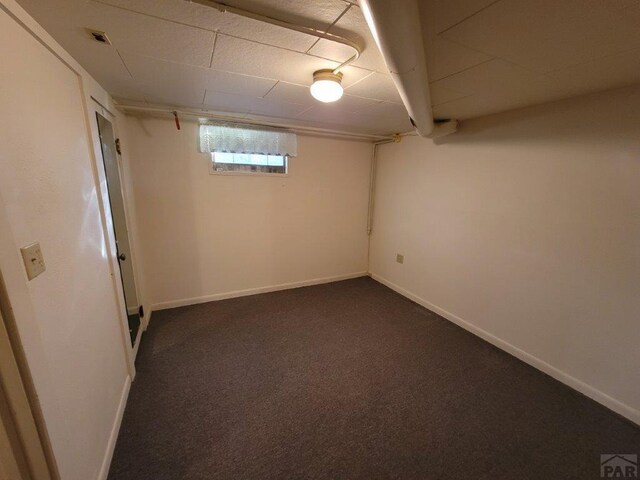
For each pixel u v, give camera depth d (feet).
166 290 9.96
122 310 6.07
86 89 5.00
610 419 5.63
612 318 5.77
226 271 10.82
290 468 4.54
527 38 3.70
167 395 6.01
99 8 3.30
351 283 13.07
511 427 5.41
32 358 2.71
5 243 2.46
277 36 4.01
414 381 6.64
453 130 8.22
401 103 7.23
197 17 3.54
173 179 9.34
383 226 12.75
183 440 4.98
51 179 3.47
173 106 7.81
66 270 3.66
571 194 6.22
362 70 5.16
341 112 8.26
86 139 4.87
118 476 4.35
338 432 5.23
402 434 5.22
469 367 7.18
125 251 7.82
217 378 6.59
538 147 6.74
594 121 5.74
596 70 4.63
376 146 12.65
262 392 6.19
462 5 3.04
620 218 5.53
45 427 2.83
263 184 10.80
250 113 8.49
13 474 2.65
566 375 6.58
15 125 2.79
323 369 7.02
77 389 3.68
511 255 7.57
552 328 6.79
